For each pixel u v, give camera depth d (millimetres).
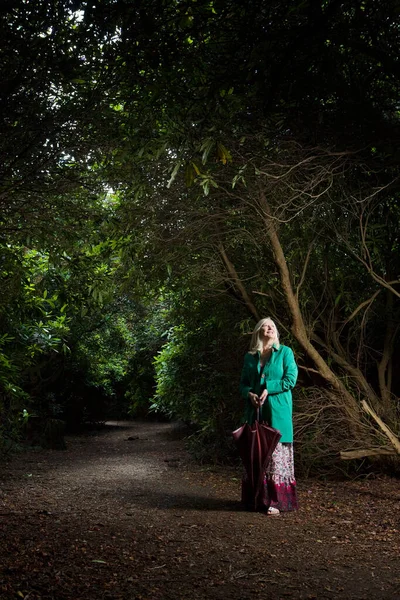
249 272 8617
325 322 8414
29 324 10070
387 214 7926
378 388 8969
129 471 9383
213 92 4859
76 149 5746
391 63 5570
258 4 4406
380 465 8125
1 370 9320
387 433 7285
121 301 15531
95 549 4648
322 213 7406
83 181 6625
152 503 6629
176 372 11297
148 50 4586
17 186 5730
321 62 5648
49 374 15406
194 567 4258
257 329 6684
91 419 18812
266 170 6508
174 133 5750
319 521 5711
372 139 6383
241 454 6359
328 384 8008
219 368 10188
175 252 7957
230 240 8070
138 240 7699
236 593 3752
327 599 3660
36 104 4973
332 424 7965
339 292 8758
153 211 7465
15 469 9547
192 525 5523
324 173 6344
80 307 8484
